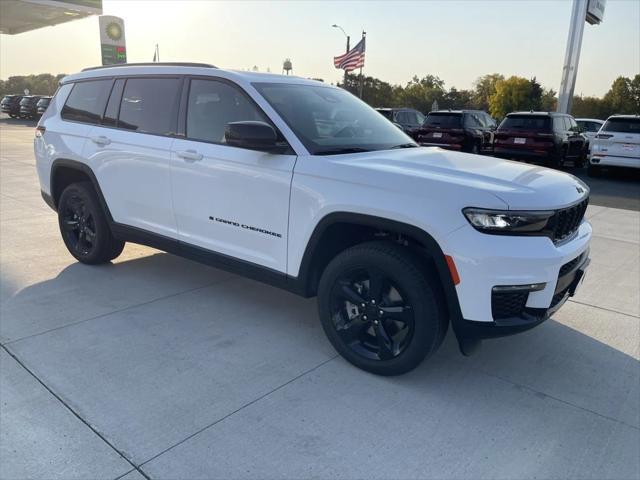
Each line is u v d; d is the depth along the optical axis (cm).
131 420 278
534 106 7338
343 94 453
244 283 483
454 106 8575
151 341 366
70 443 259
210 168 382
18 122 3544
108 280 481
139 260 541
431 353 312
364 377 329
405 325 317
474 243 279
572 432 281
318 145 349
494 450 265
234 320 405
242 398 301
